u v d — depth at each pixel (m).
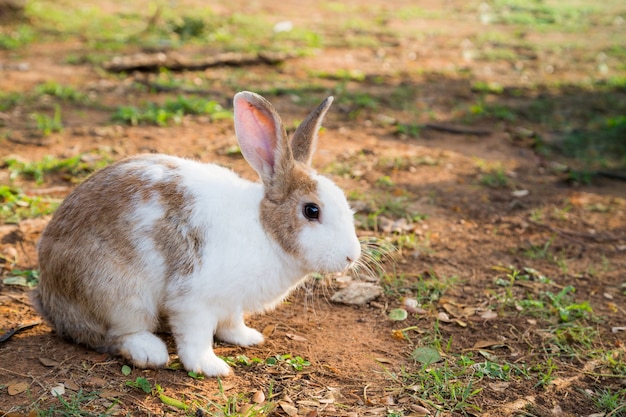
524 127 2.46
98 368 1.18
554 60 3.68
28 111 2.13
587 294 1.47
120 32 3.46
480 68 3.37
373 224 1.62
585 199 1.87
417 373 1.23
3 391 1.13
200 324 1.17
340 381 1.21
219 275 1.15
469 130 2.33
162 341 1.20
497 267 1.53
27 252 1.45
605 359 1.30
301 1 4.90
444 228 1.66
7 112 2.10
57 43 3.16
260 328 1.32
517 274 1.52
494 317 1.38
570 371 1.27
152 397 1.14
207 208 1.16
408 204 1.73
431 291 1.45
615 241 1.68
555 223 1.74
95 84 2.50
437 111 2.57
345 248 1.16
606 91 3.09
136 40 3.29
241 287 1.17
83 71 2.68
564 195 1.88
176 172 1.19
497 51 3.74
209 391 1.16
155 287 1.17
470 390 1.21
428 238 1.60
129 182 1.17
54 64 2.77
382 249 1.54
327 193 1.17
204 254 1.15
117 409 1.12
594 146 2.34
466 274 1.51
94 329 1.19
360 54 3.44
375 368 1.24
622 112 2.77
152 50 3.12
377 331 1.33
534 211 1.78
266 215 1.17
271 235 1.17
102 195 1.17
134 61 2.73
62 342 1.23
